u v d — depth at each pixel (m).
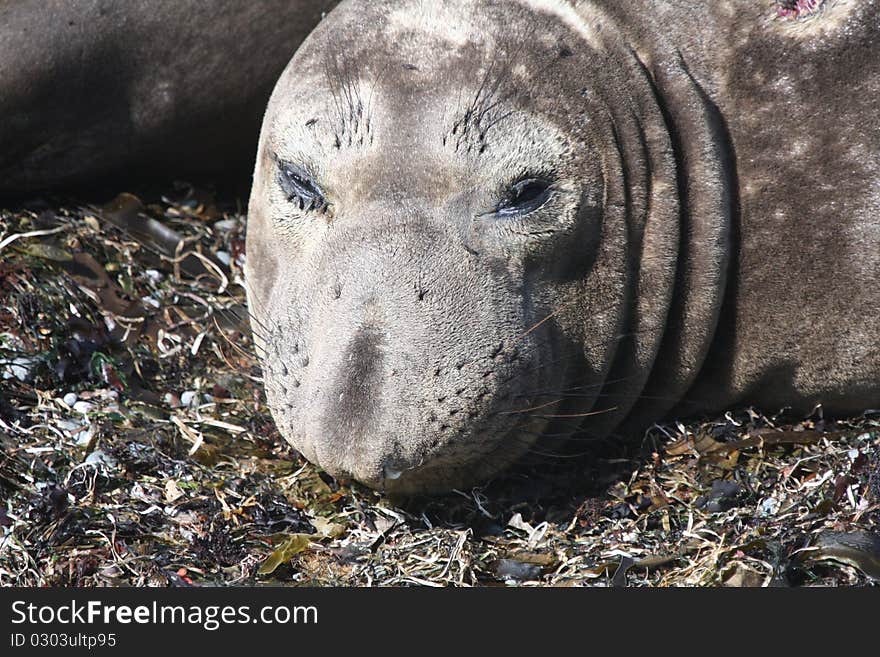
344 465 21.03
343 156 21.95
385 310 20.91
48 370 25.14
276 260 23.45
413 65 22.19
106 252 28.48
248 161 30.92
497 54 22.31
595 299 22.97
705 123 23.72
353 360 20.83
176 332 27.12
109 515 21.98
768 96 24.14
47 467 22.89
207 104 29.66
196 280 28.62
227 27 29.11
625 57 23.34
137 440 23.84
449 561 21.36
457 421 21.03
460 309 21.09
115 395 25.14
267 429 24.94
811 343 24.50
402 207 21.47
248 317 27.86
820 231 24.08
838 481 22.44
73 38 28.75
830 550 21.20
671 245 23.31
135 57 29.09
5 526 21.55
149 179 30.66
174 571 21.03
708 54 24.25
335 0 29.33
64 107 29.11
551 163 22.00
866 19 24.00
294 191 22.77
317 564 21.52
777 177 24.08
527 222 21.94
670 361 24.30
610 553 21.66
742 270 24.31
